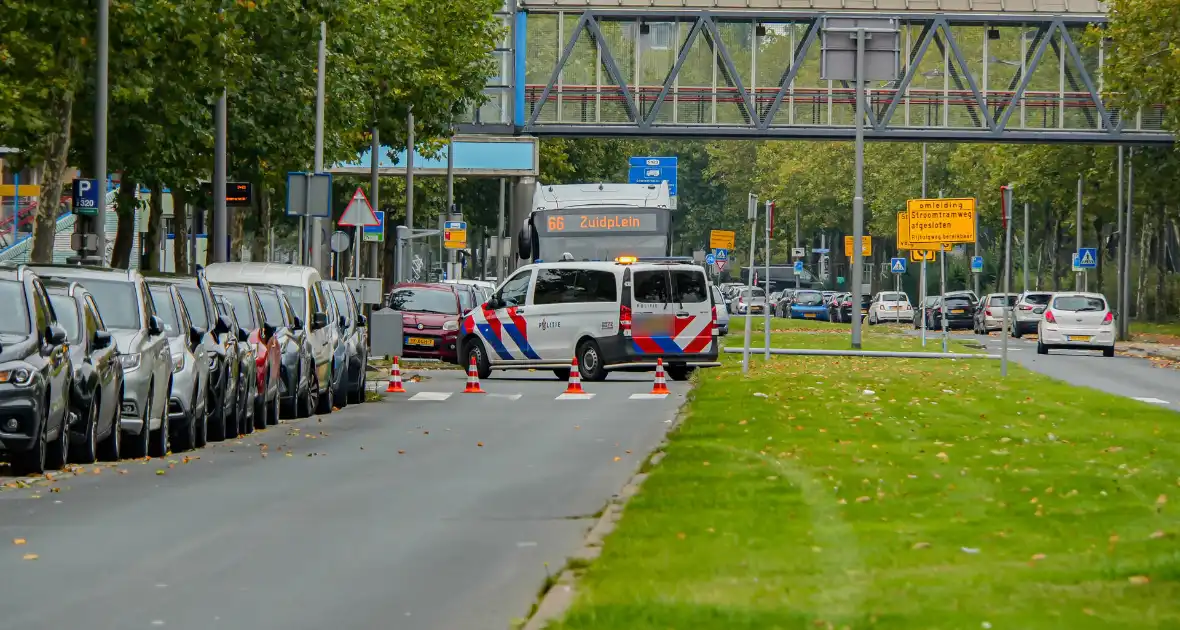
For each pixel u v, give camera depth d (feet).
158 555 111.86
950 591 88.94
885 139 617.21
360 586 99.55
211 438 207.62
